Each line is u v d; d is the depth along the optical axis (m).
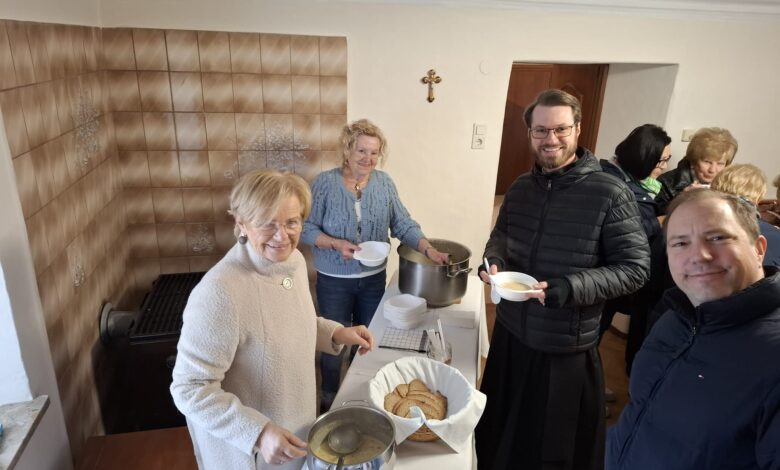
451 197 2.90
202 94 2.40
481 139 2.79
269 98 2.48
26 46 1.47
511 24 2.62
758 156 3.14
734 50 2.86
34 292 1.43
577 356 1.57
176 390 1.03
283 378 1.17
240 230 1.10
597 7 2.64
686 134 3.03
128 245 2.52
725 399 0.85
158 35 2.29
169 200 2.52
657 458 0.96
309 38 2.44
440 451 1.18
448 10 2.55
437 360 1.48
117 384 2.17
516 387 1.67
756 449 0.79
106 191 2.19
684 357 0.97
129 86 2.32
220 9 2.34
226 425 1.01
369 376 1.44
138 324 1.99
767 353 0.82
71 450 1.66
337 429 1.11
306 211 1.13
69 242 1.72
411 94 2.66
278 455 1.00
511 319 1.65
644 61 2.82
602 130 3.60
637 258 1.44
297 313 1.20
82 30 1.98
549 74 4.11
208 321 1.03
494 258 1.67
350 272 2.13
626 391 2.57
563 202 1.50
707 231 0.90
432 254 1.95
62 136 1.71
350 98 2.62
